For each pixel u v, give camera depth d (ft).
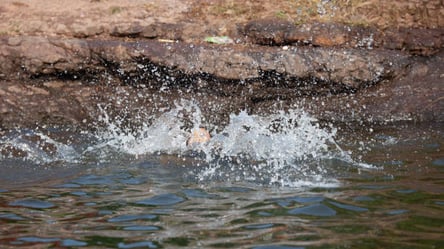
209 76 50.47
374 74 50.62
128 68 50.62
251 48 52.01
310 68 50.26
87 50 50.78
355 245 27.58
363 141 45.24
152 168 40.24
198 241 28.35
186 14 56.03
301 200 33.50
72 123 50.49
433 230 29.17
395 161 40.42
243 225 30.22
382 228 29.58
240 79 50.26
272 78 50.37
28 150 44.50
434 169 38.58
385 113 50.70
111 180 38.01
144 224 30.71
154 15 55.67
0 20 55.36
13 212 32.76
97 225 30.73
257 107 50.96
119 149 44.86
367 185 35.81
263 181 37.04
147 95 50.98
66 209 33.12
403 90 51.08
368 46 52.75
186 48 50.83
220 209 32.50
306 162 40.57
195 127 49.14
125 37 53.93
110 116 50.78
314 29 53.21
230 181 37.22
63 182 37.83
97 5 57.06
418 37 52.80
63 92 51.26
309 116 50.70
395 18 54.75
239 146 43.78
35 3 57.47
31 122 50.34
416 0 55.67
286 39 52.95
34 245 28.43
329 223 30.22
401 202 32.94
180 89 51.06
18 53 51.03
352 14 55.06
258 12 55.83
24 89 51.11
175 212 32.24
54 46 51.03
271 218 31.01
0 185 37.42
